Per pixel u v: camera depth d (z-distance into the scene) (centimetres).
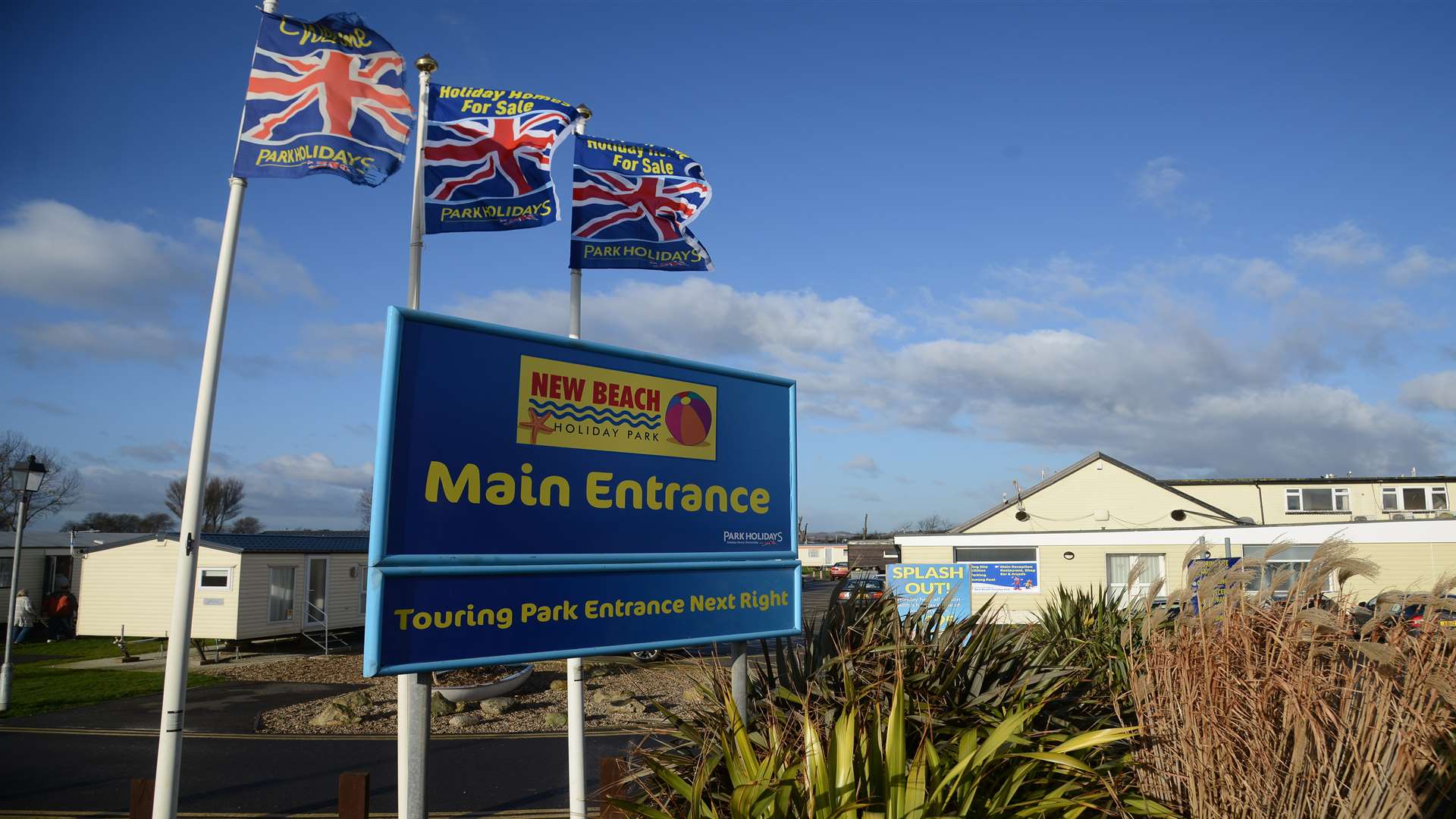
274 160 730
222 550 2312
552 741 1225
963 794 346
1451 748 354
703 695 514
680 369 518
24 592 2762
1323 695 367
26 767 1095
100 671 2053
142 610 2370
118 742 1244
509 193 811
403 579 401
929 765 356
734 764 382
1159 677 427
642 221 874
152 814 614
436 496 417
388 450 402
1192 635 413
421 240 784
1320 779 363
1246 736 387
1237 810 373
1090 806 362
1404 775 338
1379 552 2730
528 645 436
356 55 770
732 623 515
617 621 469
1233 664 395
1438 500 3909
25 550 3322
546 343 463
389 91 777
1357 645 359
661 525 498
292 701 1594
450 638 411
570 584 455
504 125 823
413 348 418
